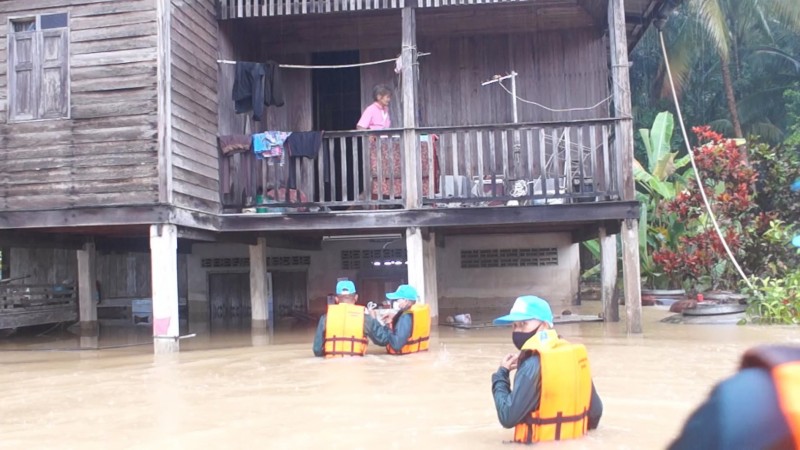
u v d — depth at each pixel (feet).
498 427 14.89
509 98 41.22
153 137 29.86
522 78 41.22
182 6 31.78
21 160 30.96
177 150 30.60
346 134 32.76
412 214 32.09
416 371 22.13
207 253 46.65
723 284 40.78
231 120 36.65
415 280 31.96
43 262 45.06
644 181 48.01
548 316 14.67
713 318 34.96
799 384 3.42
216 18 35.22
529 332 14.66
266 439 14.44
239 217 33.50
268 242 39.52
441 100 41.50
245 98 34.50
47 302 40.06
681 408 16.38
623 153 31.22
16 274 44.11
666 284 47.62
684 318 35.83
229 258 46.47
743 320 34.37
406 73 32.58
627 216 30.91
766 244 39.60
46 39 31.07
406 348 25.76
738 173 40.78
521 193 33.32
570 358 13.52
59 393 20.33
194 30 32.86
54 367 25.90
